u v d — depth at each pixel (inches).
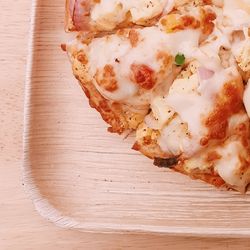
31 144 20.6
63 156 20.9
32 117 20.7
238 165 18.4
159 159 19.2
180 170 19.3
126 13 18.9
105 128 20.9
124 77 18.3
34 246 21.3
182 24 18.3
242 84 18.3
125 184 20.6
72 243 21.3
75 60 19.4
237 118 18.3
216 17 18.7
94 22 19.3
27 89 20.7
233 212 19.9
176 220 20.1
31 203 21.4
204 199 20.1
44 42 21.3
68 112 21.1
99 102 19.7
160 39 18.2
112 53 18.5
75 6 19.2
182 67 18.5
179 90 18.2
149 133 18.9
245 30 18.2
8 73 22.1
